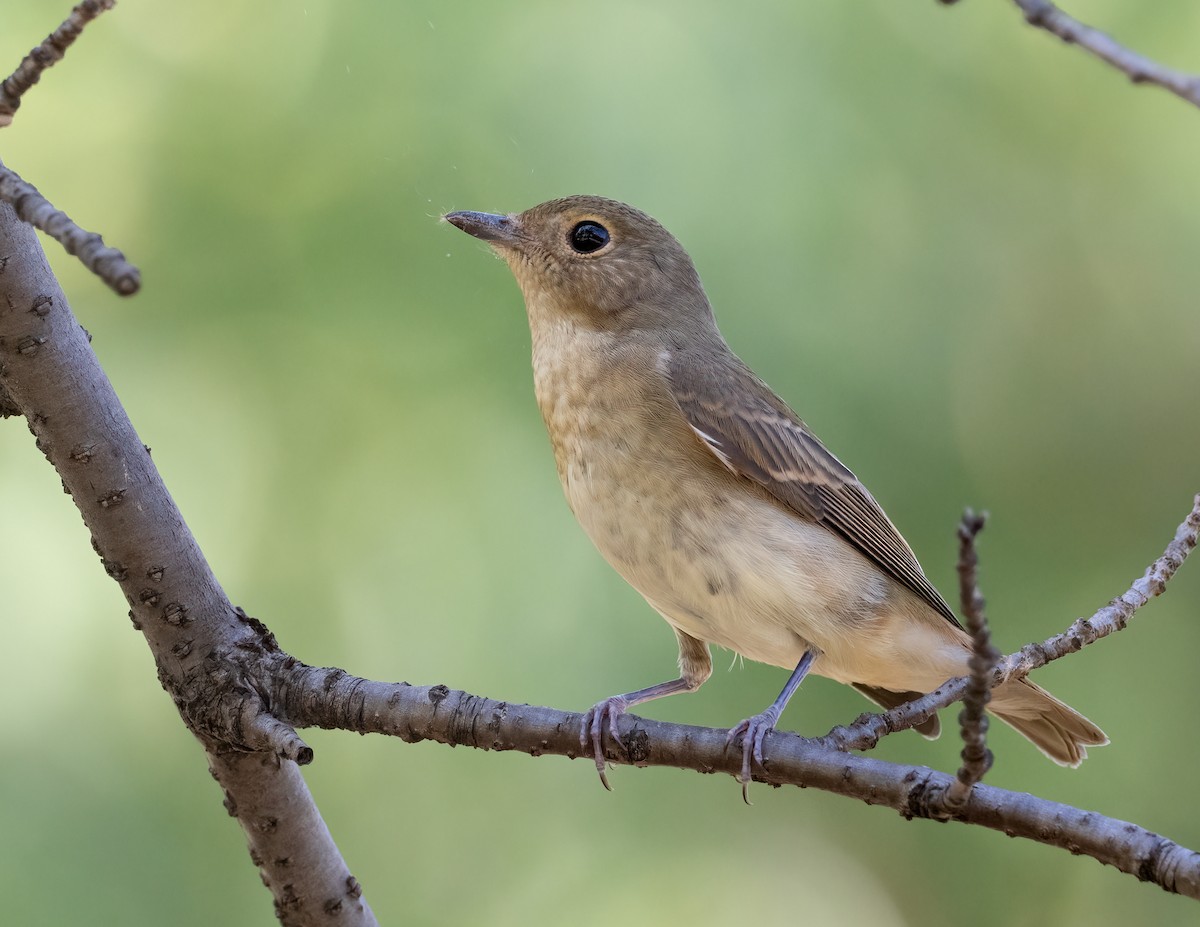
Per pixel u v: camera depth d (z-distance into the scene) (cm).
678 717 1062
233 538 1077
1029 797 546
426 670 1070
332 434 1096
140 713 1047
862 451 1074
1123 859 525
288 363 1098
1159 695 1103
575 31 1130
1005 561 1099
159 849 1011
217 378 1102
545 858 1115
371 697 638
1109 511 1123
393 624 1077
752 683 1070
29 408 628
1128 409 1145
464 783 1122
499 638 1074
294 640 1070
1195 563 1141
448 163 1105
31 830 991
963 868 1141
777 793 1169
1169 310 1159
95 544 643
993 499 1103
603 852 1127
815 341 1084
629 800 1145
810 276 1096
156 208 1120
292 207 1112
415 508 1089
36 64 541
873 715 627
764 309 1083
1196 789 1076
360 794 1108
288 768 659
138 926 981
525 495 1094
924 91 1157
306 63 1127
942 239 1133
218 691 639
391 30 1122
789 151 1117
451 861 1100
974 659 484
